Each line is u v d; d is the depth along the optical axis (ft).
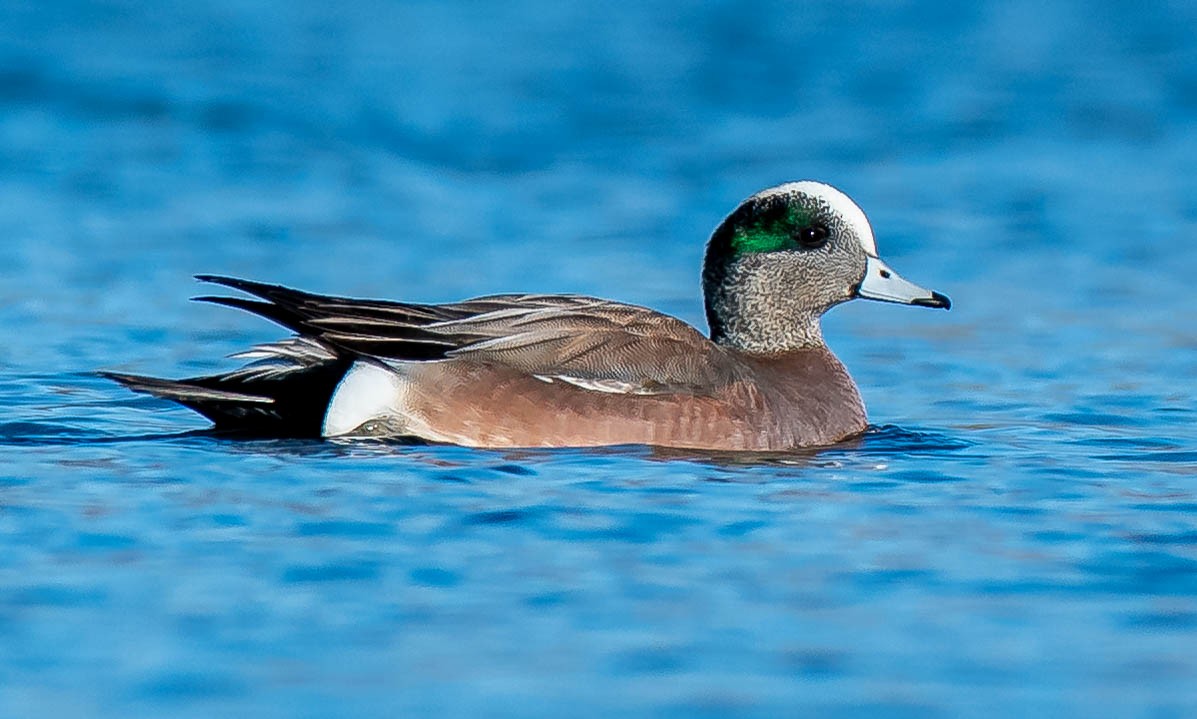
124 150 88.07
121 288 65.72
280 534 35.68
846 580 33.65
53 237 72.79
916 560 34.86
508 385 44.04
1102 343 60.03
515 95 100.73
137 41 106.52
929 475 41.98
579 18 117.70
